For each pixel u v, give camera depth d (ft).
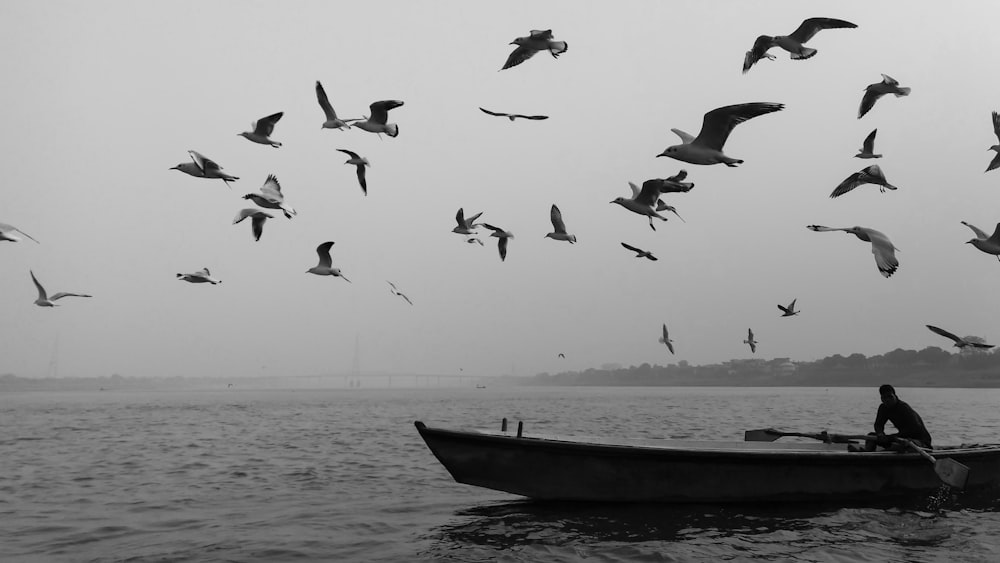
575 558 35.70
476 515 45.68
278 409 223.30
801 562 34.94
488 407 231.91
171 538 40.50
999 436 102.89
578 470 44.75
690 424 128.67
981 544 37.88
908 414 48.65
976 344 43.45
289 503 50.57
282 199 50.96
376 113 53.16
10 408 238.07
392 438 103.04
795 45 37.58
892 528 41.22
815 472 45.91
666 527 41.16
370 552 37.29
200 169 47.26
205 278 54.75
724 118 36.04
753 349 74.13
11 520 45.34
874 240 33.14
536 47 43.88
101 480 61.72
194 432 117.80
